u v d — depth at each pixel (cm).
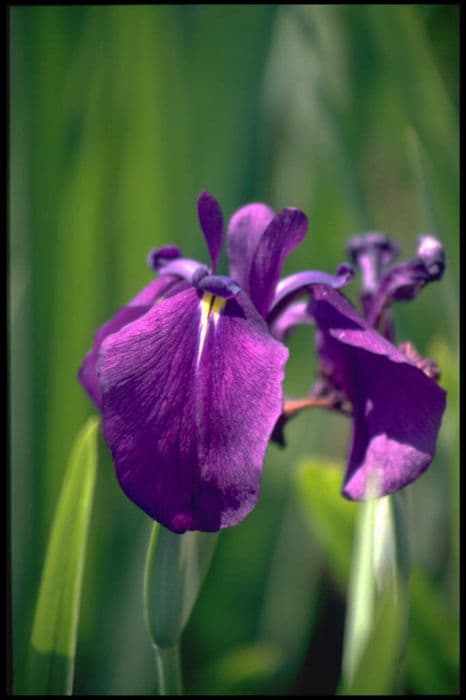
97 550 111
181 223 123
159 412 78
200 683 105
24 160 113
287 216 82
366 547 85
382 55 109
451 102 109
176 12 126
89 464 85
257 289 82
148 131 114
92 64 113
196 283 81
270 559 115
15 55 114
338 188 117
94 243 112
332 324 82
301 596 114
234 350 79
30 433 112
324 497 102
